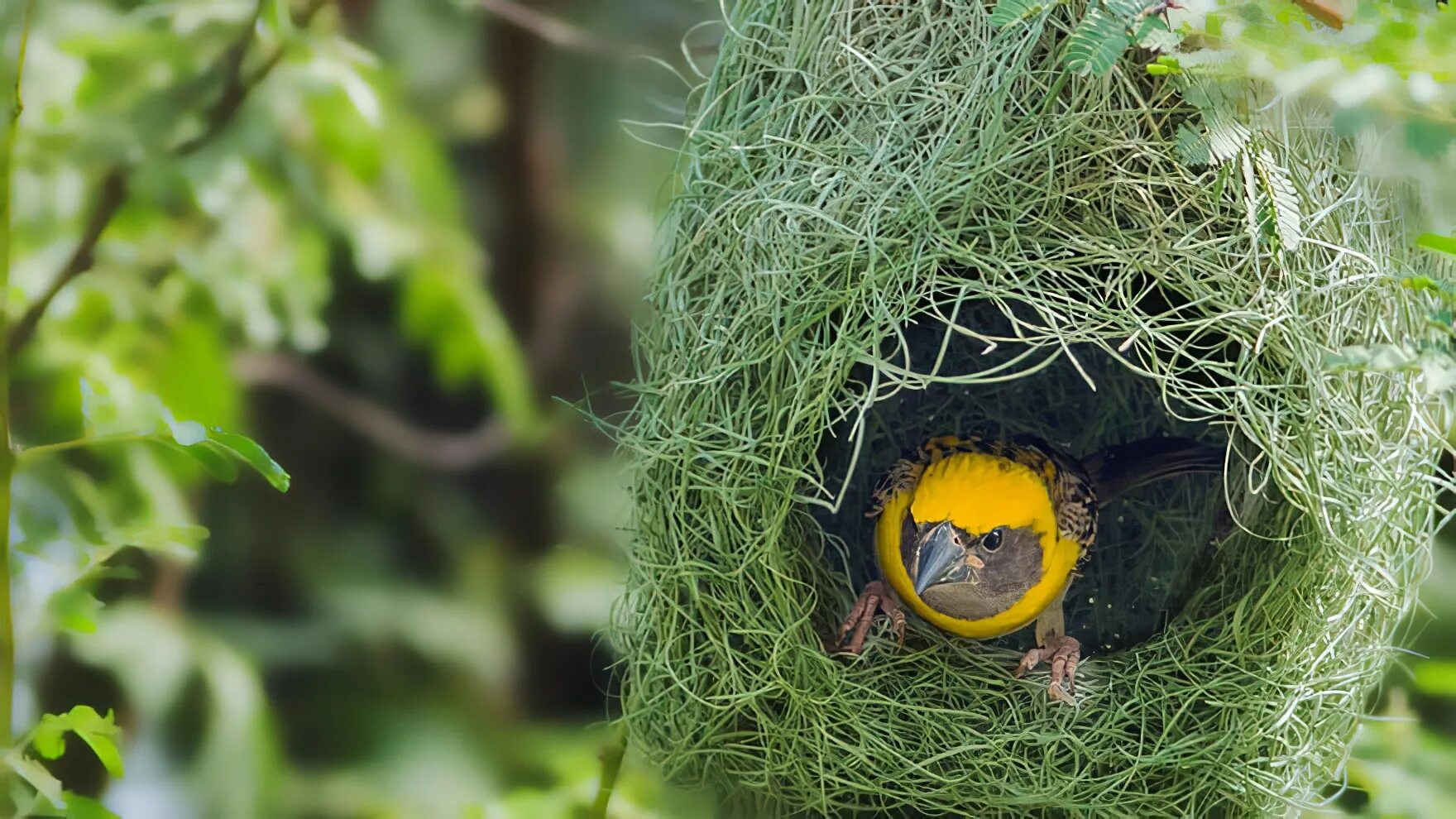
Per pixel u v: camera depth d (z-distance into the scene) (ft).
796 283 2.00
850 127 2.02
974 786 2.03
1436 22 1.86
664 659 2.04
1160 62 1.90
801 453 2.00
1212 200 1.98
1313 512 1.99
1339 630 2.03
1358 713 2.07
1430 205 2.03
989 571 2.10
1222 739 2.03
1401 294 2.03
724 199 2.04
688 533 2.03
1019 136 1.98
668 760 2.06
